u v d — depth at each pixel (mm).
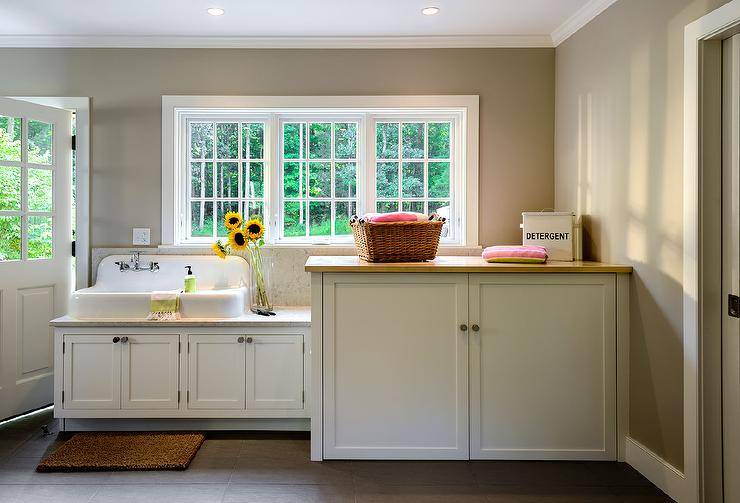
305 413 2803
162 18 2963
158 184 3293
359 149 3428
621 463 2477
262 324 2775
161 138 3285
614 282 2469
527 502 2148
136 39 3232
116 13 2889
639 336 2395
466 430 2480
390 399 2471
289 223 3441
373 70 3291
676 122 2119
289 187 3438
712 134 1982
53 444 2684
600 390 2479
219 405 2791
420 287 2455
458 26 3109
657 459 2254
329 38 3246
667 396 2203
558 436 2486
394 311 2453
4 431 2838
